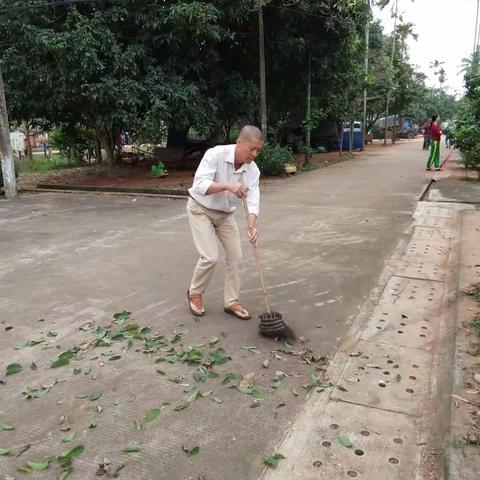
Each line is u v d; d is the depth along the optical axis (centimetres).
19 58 1100
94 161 2042
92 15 1202
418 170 1431
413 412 279
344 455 246
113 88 1099
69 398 303
